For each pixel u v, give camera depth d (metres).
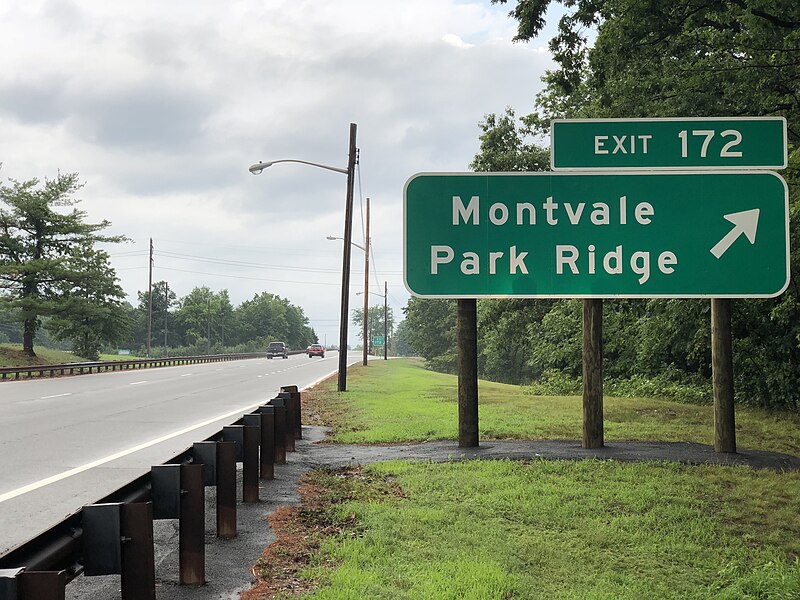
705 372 24.55
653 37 15.43
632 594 5.53
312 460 11.23
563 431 14.08
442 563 5.93
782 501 8.38
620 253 11.48
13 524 7.22
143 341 156.25
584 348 12.09
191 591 5.31
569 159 11.59
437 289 11.63
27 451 11.83
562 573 6.03
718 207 11.41
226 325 151.25
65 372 42.75
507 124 37.28
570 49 16.62
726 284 11.34
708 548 6.76
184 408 19.77
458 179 11.70
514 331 37.28
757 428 15.55
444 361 95.88
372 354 180.75
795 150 14.06
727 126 11.45
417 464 10.51
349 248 27.66
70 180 54.44
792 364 19.53
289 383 32.66
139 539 4.48
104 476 9.64
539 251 11.57
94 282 54.16
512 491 8.60
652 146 11.53
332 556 6.12
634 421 16.53
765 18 13.45
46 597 3.43
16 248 51.62
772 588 5.59
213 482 6.76
